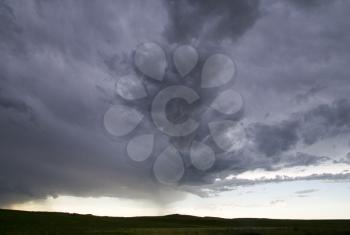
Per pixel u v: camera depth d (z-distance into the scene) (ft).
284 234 137.39
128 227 201.87
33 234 127.24
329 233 143.54
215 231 145.48
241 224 299.99
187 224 287.69
